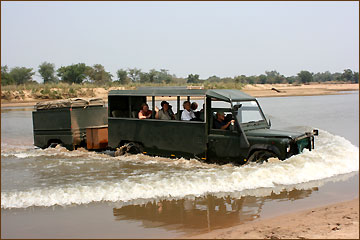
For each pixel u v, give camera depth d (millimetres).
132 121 12141
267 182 9062
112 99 12703
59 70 78062
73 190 8602
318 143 14000
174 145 11180
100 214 7195
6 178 9945
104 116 14891
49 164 11734
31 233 6250
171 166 10820
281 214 6984
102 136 13406
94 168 11016
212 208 7453
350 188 8680
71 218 6996
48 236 6133
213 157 10516
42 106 14711
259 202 7777
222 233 6078
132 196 8273
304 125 20484
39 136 14938
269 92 66938
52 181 9562
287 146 9477
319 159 10391
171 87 11570
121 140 12438
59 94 52031
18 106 43625
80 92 53781
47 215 7184
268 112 28922
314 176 9539
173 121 11172
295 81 132625
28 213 7305
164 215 7074
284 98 53438
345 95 62031
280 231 6031
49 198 8180
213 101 10492
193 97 10781
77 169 10945
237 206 7539
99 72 77812
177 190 8570
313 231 5938
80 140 14070
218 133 10383
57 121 14234
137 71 90000
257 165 9711
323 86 93312
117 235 6129
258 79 123125
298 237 5703
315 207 7352
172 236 6031
